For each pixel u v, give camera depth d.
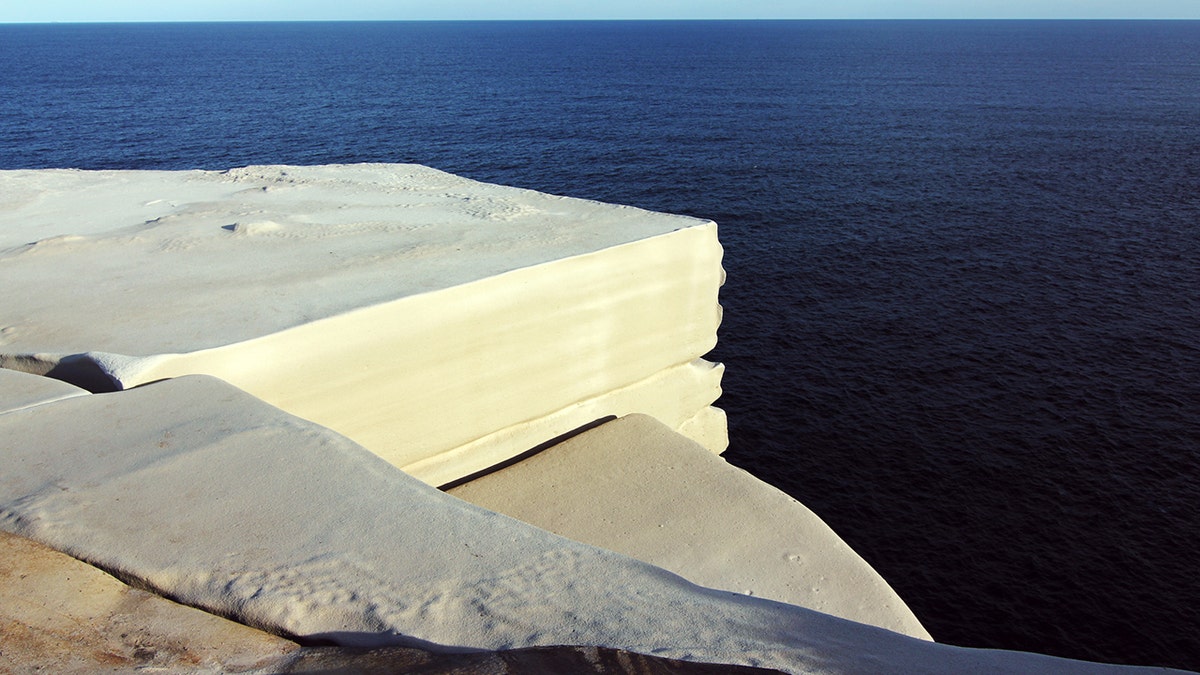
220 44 196.00
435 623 1.77
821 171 39.94
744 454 14.92
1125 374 18.17
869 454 14.94
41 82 84.12
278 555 1.97
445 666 1.64
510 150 45.22
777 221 30.31
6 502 2.15
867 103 70.19
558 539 2.12
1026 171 40.50
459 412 3.94
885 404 16.72
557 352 4.27
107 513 2.11
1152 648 10.67
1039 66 116.31
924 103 70.06
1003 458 14.81
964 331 20.44
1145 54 148.50
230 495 2.21
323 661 1.69
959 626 11.02
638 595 1.92
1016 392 17.27
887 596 3.41
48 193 6.30
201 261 4.31
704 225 4.82
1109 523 13.07
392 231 4.86
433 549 2.03
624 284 4.47
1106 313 21.78
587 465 4.26
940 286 23.61
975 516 13.24
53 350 3.11
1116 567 12.09
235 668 1.67
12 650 1.66
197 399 2.78
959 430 15.73
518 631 1.75
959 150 46.44
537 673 1.60
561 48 174.12
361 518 2.14
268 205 5.68
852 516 13.25
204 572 1.91
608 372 4.59
